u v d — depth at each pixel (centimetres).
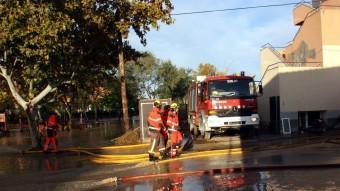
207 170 1300
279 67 2503
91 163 1778
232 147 1866
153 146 1648
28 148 2550
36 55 2038
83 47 2291
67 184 1245
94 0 2133
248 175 1216
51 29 1909
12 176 1520
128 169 1483
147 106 2334
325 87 2516
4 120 4903
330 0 3281
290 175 1173
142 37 2358
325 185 1026
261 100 2758
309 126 2491
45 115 5416
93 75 2581
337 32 2892
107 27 2289
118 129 4306
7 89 2848
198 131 2623
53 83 2441
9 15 1919
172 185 1144
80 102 5750
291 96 2492
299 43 3147
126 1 2223
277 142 1953
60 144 2741
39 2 1962
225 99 2255
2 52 2219
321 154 1501
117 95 7269
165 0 2266
